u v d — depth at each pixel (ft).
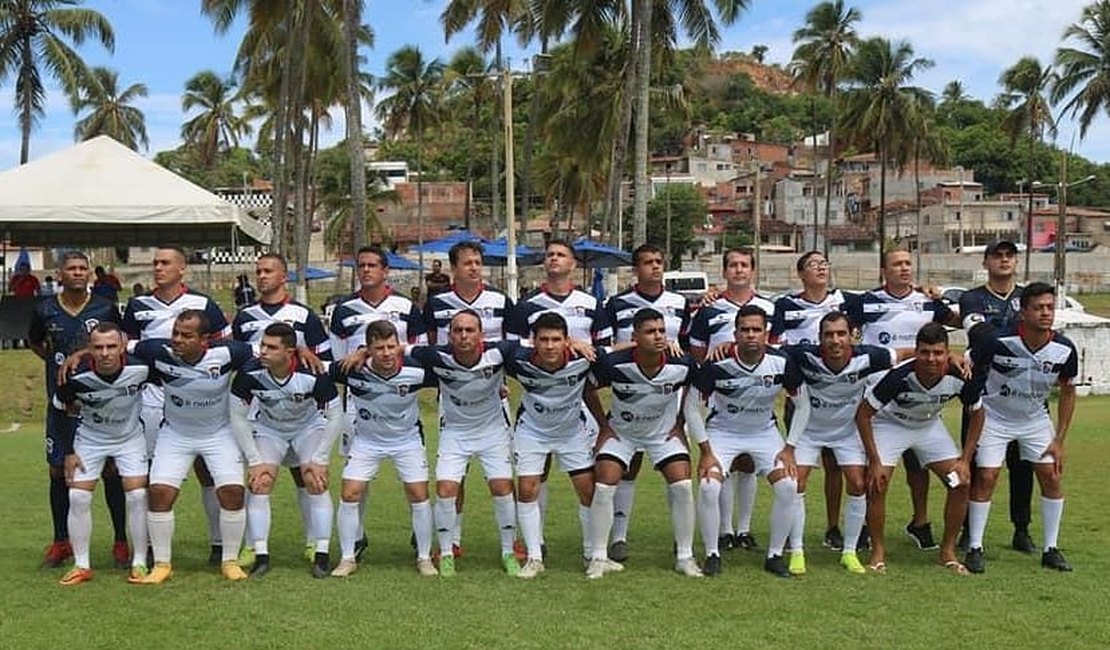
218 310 23.94
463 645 16.69
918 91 171.22
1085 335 64.54
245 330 23.86
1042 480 21.98
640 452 22.68
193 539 24.77
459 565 22.27
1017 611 18.54
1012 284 24.16
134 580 20.65
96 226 68.74
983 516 21.88
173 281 23.25
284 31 97.09
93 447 21.01
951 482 21.76
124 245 71.82
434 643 16.79
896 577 21.12
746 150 339.98
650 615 18.37
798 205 271.08
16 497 29.45
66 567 21.85
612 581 20.84
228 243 72.38
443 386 21.89
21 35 114.73
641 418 21.63
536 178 169.07
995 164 301.43
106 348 20.08
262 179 284.20
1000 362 21.93
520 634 17.25
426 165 281.54
